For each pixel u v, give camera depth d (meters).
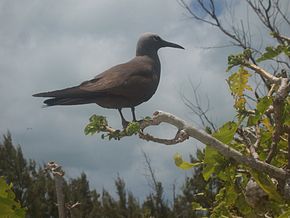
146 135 1.05
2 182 0.89
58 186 1.10
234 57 1.08
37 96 1.45
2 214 0.88
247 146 1.01
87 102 1.48
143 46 1.67
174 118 0.99
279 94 0.94
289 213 0.88
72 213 1.23
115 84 1.50
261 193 0.96
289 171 0.95
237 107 1.04
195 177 2.59
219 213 1.09
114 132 1.10
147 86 1.55
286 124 0.98
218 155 0.98
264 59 1.08
